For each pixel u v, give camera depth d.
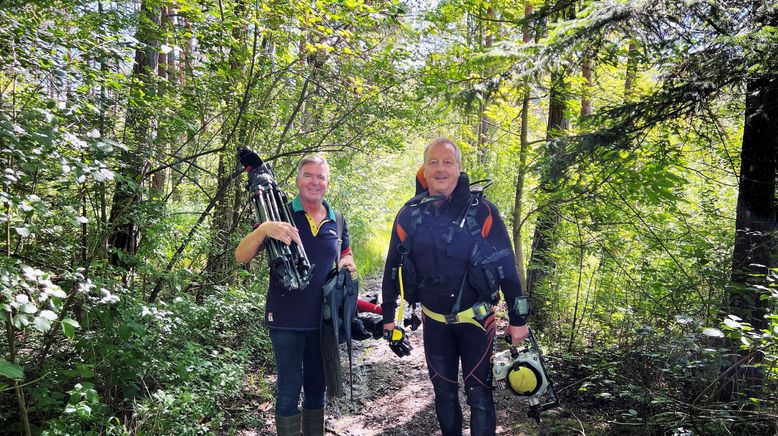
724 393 3.71
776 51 3.23
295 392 3.25
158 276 4.09
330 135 6.52
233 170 5.43
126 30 4.71
